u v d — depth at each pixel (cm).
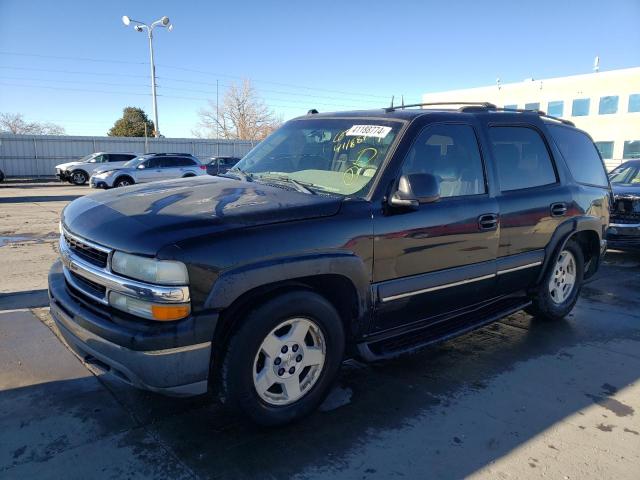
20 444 283
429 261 350
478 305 413
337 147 370
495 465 276
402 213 331
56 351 405
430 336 370
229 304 263
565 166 478
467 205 371
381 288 326
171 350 254
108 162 2866
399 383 371
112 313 269
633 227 768
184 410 322
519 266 423
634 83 3906
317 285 314
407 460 279
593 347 448
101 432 296
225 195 316
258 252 270
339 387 364
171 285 251
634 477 270
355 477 264
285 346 293
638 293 629
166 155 2486
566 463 280
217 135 6881
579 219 478
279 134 432
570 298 509
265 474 264
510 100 4703
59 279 329
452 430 310
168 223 269
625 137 3994
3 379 358
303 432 304
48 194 2122
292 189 333
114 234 272
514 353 432
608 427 318
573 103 4284
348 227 304
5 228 1104
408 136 346
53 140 3509
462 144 383
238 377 275
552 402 348
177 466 268
